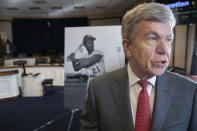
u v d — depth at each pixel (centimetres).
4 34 965
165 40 58
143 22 58
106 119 71
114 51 243
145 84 69
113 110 71
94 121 77
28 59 763
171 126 64
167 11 58
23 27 1034
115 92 74
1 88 439
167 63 60
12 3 683
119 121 69
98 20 1016
